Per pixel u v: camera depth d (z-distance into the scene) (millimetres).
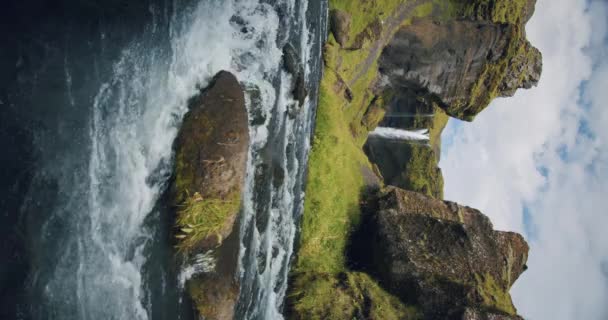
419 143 28828
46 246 6520
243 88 10188
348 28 18594
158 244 8102
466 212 17672
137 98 7832
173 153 8391
